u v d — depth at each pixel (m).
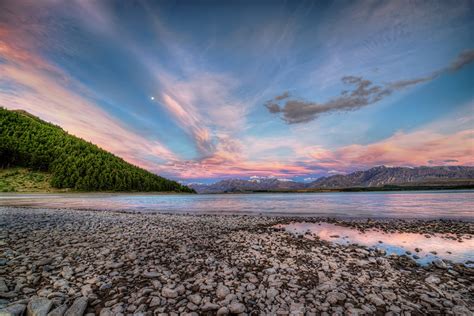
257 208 32.81
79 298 5.24
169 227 15.38
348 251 10.16
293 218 20.95
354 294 5.97
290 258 8.91
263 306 5.28
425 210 28.03
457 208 29.97
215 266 7.83
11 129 138.00
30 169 109.69
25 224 14.88
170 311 4.98
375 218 21.20
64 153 126.31
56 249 9.27
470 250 10.66
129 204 40.62
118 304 5.12
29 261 7.65
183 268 7.59
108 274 6.85
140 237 11.96
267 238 12.50
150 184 142.12
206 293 5.89
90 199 55.16
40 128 158.12
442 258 9.51
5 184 88.75
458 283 6.79
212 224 17.11
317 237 13.12
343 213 25.47
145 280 6.52
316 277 7.08
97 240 11.05
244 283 6.46
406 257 9.42
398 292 6.17
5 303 4.99
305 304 5.36
